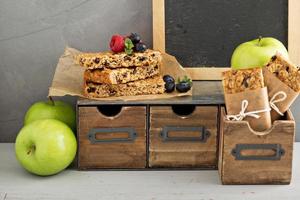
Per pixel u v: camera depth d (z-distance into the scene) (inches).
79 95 37.0
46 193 34.6
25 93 41.6
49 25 40.6
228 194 34.5
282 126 34.5
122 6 40.3
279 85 34.9
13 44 40.9
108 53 37.5
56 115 38.4
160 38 40.1
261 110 34.4
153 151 36.9
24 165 36.0
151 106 36.3
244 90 34.4
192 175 36.6
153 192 34.7
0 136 42.2
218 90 38.4
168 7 39.9
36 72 41.3
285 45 40.1
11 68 41.2
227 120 34.5
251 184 35.4
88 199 33.9
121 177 36.4
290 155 34.9
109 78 36.0
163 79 37.5
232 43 40.2
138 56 36.9
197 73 40.4
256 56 36.1
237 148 34.8
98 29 40.7
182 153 37.0
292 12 39.6
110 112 39.8
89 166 37.1
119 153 36.9
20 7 40.3
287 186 35.4
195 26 40.1
